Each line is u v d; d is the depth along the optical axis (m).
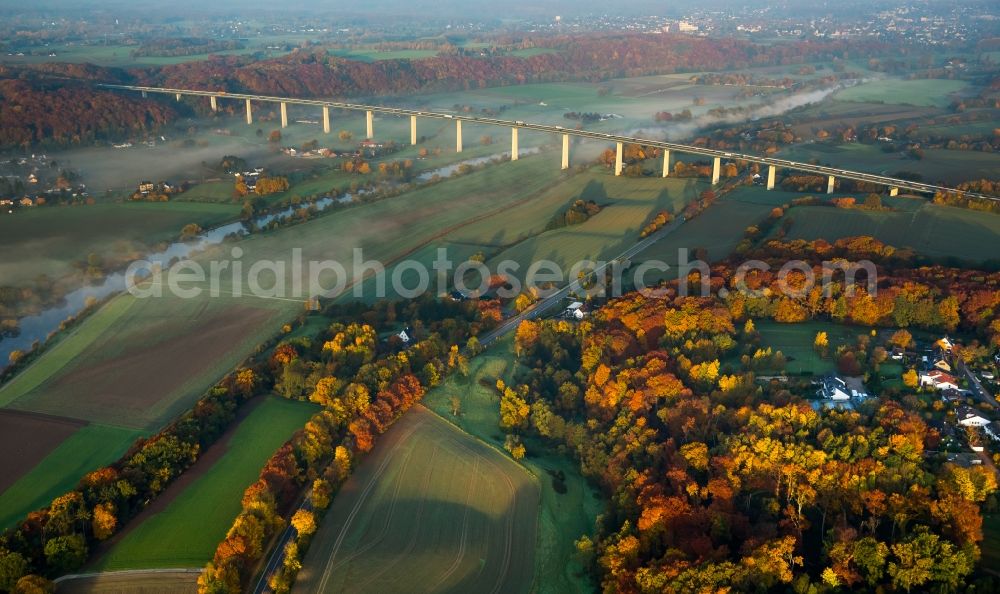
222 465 183.25
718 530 151.12
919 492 149.50
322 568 154.50
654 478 168.88
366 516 168.25
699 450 170.88
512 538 163.38
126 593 147.75
